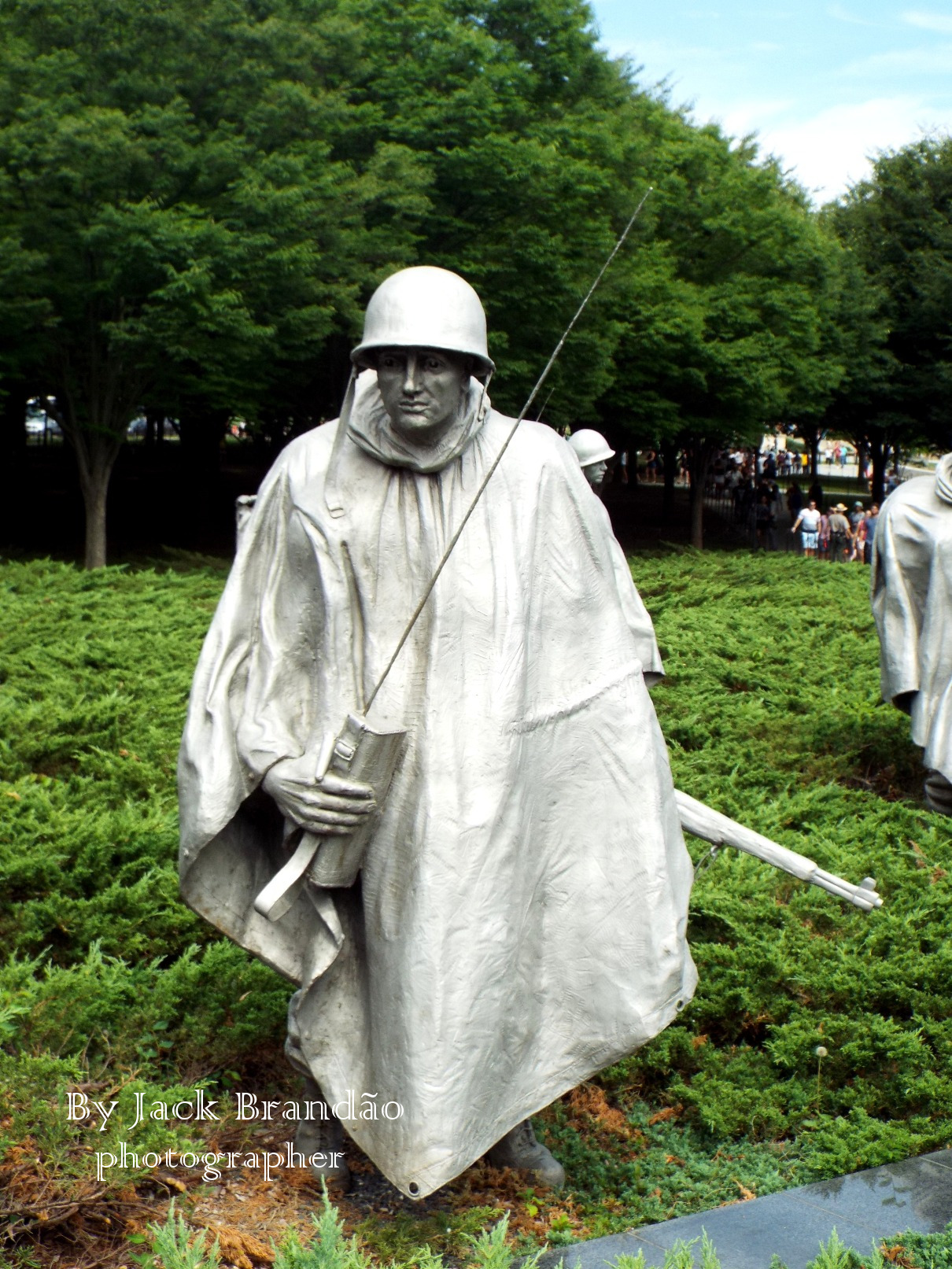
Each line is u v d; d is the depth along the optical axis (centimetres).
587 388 2639
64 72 1927
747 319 3152
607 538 489
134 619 1398
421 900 432
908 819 939
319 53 2128
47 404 2527
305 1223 467
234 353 2116
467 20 2617
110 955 663
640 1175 525
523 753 450
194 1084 553
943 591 923
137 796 873
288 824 443
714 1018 641
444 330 432
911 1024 634
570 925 466
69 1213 455
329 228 2062
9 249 1914
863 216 4331
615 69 2905
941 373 4144
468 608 449
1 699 1017
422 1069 427
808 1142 550
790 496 4766
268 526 470
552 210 2327
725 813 915
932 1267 422
